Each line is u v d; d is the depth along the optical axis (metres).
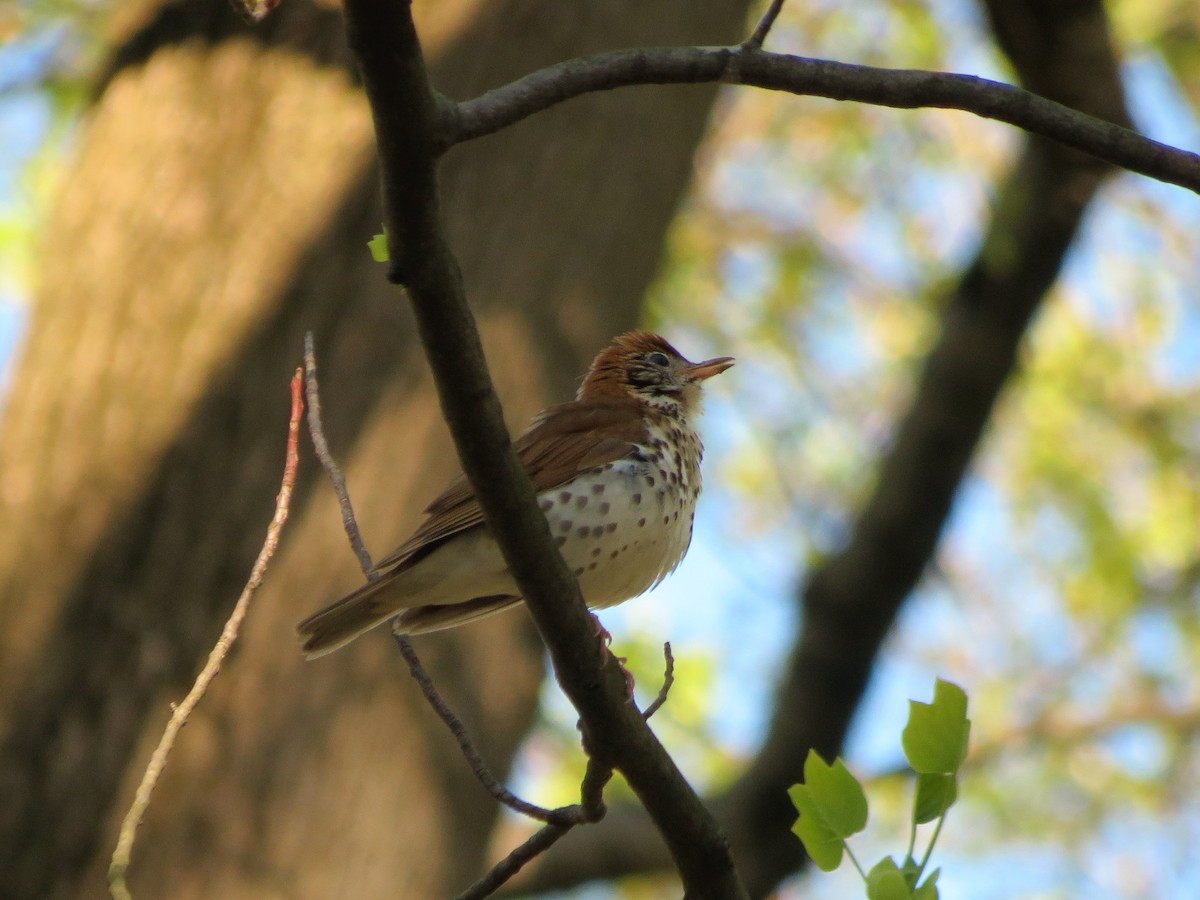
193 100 11.49
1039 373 20.72
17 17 15.54
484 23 11.69
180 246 10.97
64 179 12.44
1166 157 6.42
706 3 12.66
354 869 10.02
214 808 9.79
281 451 10.52
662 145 12.38
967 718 5.70
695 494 9.91
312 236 10.99
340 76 11.48
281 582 10.25
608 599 9.65
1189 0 19.70
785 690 17.81
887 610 17.83
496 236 11.36
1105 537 19.94
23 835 9.62
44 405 10.71
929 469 17.77
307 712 10.16
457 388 5.84
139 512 10.30
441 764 10.55
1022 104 6.39
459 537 8.56
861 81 6.30
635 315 12.17
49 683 9.95
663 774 6.86
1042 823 18.91
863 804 5.79
